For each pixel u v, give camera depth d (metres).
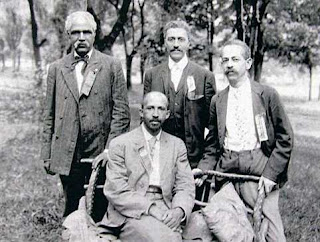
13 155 6.32
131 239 3.33
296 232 5.07
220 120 3.61
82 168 4.14
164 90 4.05
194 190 3.57
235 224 3.37
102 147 4.06
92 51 4.04
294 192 5.58
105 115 4.03
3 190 5.69
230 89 3.60
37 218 5.08
